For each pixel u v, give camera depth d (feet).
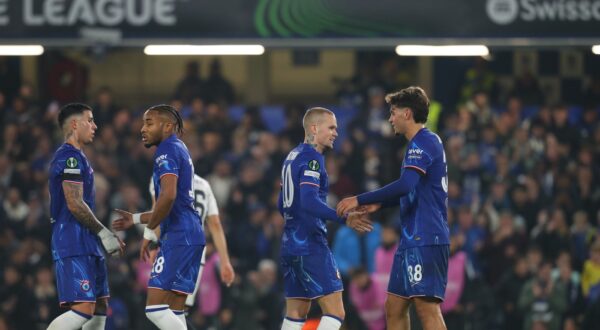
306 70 244.63
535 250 178.29
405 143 201.77
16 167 200.85
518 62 237.86
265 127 212.23
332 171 192.13
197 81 222.69
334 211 106.83
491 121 204.85
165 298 107.86
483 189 194.08
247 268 182.09
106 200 186.09
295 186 110.83
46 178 201.05
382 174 196.03
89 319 110.11
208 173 195.93
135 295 176.24
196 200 123.13
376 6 171.83
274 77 245.24
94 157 197.06
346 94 221.66
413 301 106.63
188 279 108.37
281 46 172.76
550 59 237.66
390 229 171.83
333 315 111.04
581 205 194.70
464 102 222.48
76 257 109.70
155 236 110.01
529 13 171.32
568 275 178.09
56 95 229.04
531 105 223.71
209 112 206.69
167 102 243.40
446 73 226.99
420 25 171.73
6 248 188.44
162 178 106.63
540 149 201.87
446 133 199.82
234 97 231.30
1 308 180.65
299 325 113.80
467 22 171.63
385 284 170.91
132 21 171.94
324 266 111.24
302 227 111.34
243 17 172.24
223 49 176.35
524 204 190.49
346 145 198.29
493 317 173.99
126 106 239.50
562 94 238.07
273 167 197.57
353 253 175.22
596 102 226.79
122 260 178.09
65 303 110.42
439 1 171.53
